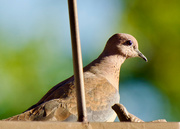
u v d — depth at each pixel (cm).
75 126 582
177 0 1523
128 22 1512
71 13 650
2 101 1236
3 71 1270
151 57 1479
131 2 1534
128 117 724
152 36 1499
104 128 593
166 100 1438
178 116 1423
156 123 614
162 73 1468
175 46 1490
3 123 553
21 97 1253
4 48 1304
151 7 1523
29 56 1315
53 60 1340
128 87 1425
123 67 1436
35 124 564
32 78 1281
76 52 648
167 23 1509
